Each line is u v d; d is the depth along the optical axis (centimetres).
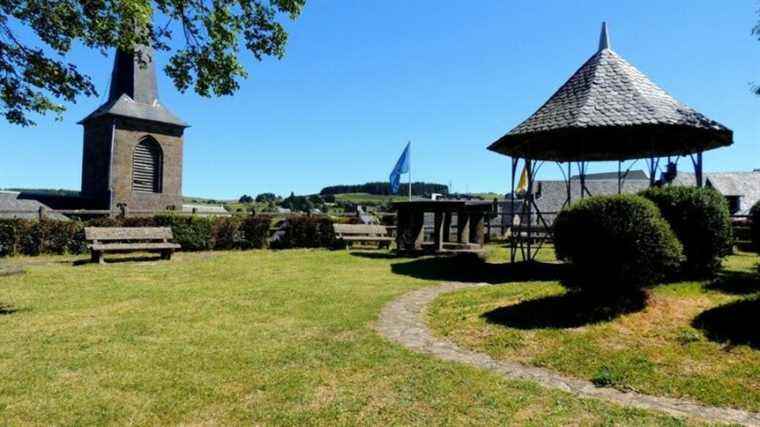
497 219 3166
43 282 1062
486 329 688
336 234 1967
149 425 402
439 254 1628
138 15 843
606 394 484
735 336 597
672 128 1121
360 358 568
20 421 402
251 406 439
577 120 1134
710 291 800
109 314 773
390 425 404
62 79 891
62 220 1675
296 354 579
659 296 764
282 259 1565
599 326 655
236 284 1065
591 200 770
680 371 524
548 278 1112
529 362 575
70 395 454
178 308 820
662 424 406
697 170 1370
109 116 4038
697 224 886
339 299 903
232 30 1018
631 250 718
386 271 1287
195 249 1861
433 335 683
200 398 454
